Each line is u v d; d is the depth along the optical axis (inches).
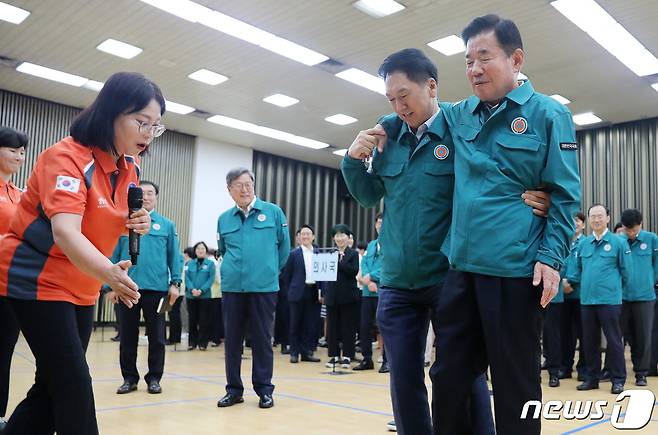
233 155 495.2
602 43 285.6
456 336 64.7
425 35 281.1
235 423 126.8
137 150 63.6
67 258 59.9
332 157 534.3
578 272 199.0
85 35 289.7
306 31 280.8
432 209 73.5
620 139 421.7
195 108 402.6
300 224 542.6
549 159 60.8
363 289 232.1
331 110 401.4
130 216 64.4
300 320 257.4
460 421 66.6
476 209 62.2
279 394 165.8
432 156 73.6
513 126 62.6
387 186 77.7
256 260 148.3
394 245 76.2
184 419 130.0
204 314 303.0
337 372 219.1
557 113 62.0
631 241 213.5
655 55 298.8
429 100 73.0
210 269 303.9
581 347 211.8
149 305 164.1
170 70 333.7
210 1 252.5
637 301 205.9
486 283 61.9
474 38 64.0
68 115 405.1
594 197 429.1
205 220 471.5
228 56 312.2
